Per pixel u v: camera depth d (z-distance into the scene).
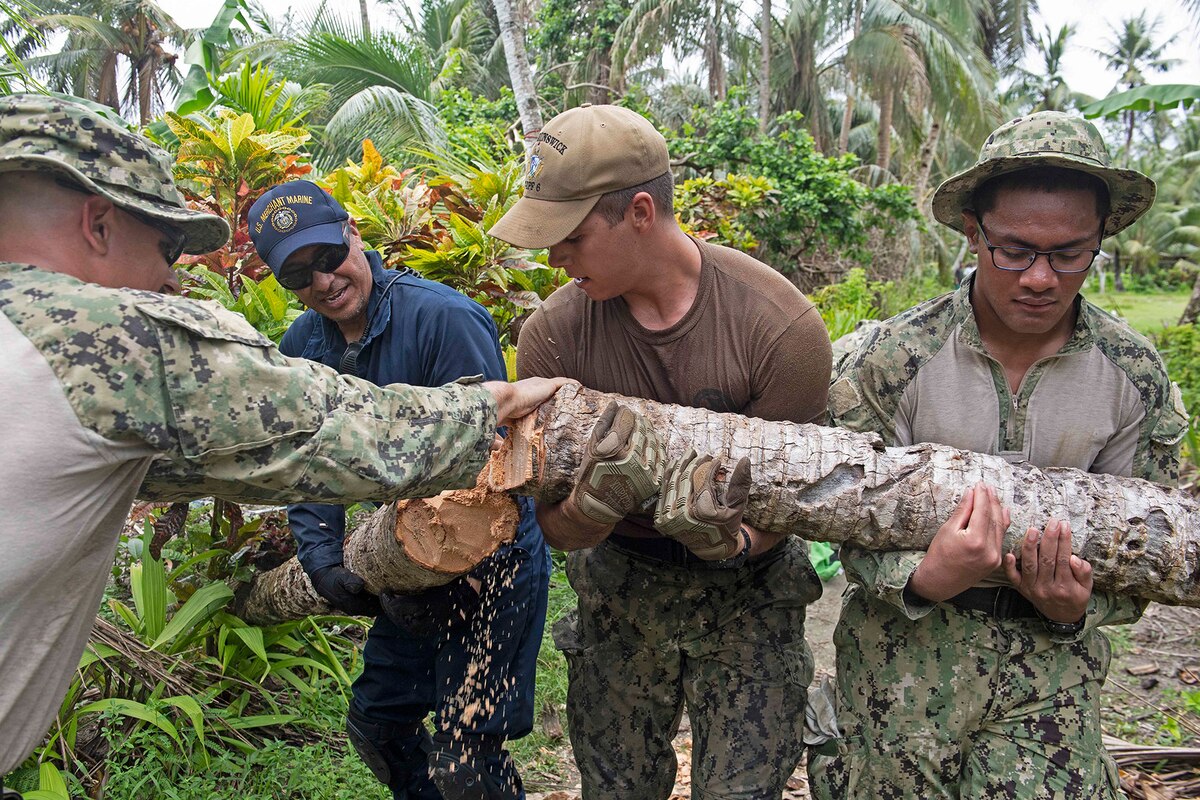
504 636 2.49
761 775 2.27
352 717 2.75
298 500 1.61
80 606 1.56
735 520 1.93
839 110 25.34
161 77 20.69
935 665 2.11
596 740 2.50
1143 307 25.73
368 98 8.99
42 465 1.37
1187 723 3.68
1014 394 2.14
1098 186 1.91
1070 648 2.09
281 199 2.41
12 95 1.48
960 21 19.80
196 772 2.96
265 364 1.54
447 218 4.65
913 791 2.14
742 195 9.47
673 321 2.20
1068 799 1.99
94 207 1.53
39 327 1.39
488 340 2.61
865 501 2.05
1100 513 1.98
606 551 2.44
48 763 2.70
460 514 2.13
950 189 2.04
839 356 2.41
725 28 20.77
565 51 18.62
